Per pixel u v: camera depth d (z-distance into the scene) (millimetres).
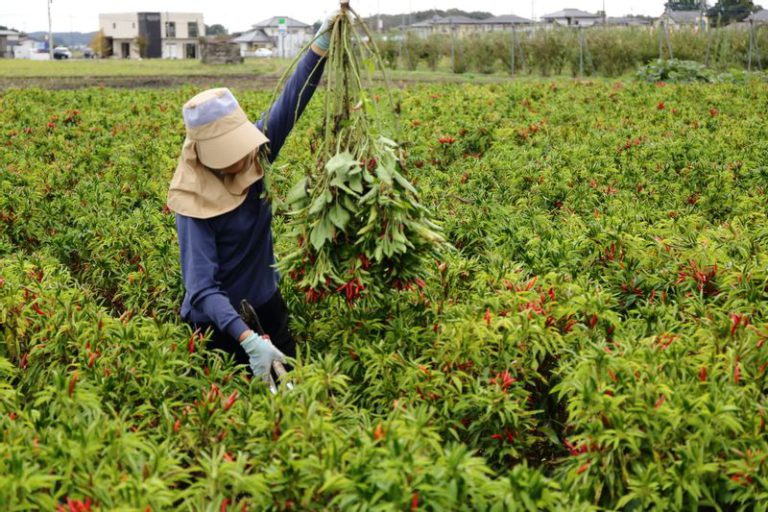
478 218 7094
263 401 3922
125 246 7219
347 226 4594
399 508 3131
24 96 17422
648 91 17625
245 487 3354
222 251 4777
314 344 5352
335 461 3391
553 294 4988
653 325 4844
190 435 3824
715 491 3697
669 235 6504
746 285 5031
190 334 4867
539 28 35125
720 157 10031
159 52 130625
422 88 18844
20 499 3211
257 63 57812
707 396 3727
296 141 11508
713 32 32719
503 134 12008
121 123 13742
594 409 3828
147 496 3207
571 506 3465
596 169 9203
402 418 3770
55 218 8320
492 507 3225
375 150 4488
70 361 4676
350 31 4609
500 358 4594
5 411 4184
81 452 3391
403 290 5051
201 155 4520
